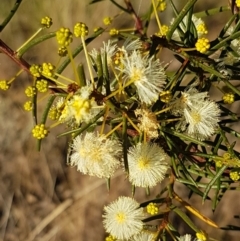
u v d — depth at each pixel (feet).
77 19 1.60
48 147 1.76
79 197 1.73
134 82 0.51
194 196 1.55
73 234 1.73
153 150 0.56
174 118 0.56
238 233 1.55
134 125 0.52
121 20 1.53
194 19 0.66
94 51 0.58
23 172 1.78
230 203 1.58
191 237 0.60
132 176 0.56
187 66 0.58
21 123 1.78
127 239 0.58
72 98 0.50
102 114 0.50
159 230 0.57
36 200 1.77
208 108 0.56
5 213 1.78
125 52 0.52
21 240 1.76
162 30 0.60
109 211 0.59
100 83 0.49
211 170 0.62
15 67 1.73
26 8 1.64
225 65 0.61
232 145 0.57
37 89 0.52
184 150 0.57
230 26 0.65
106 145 0.53
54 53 1.64
